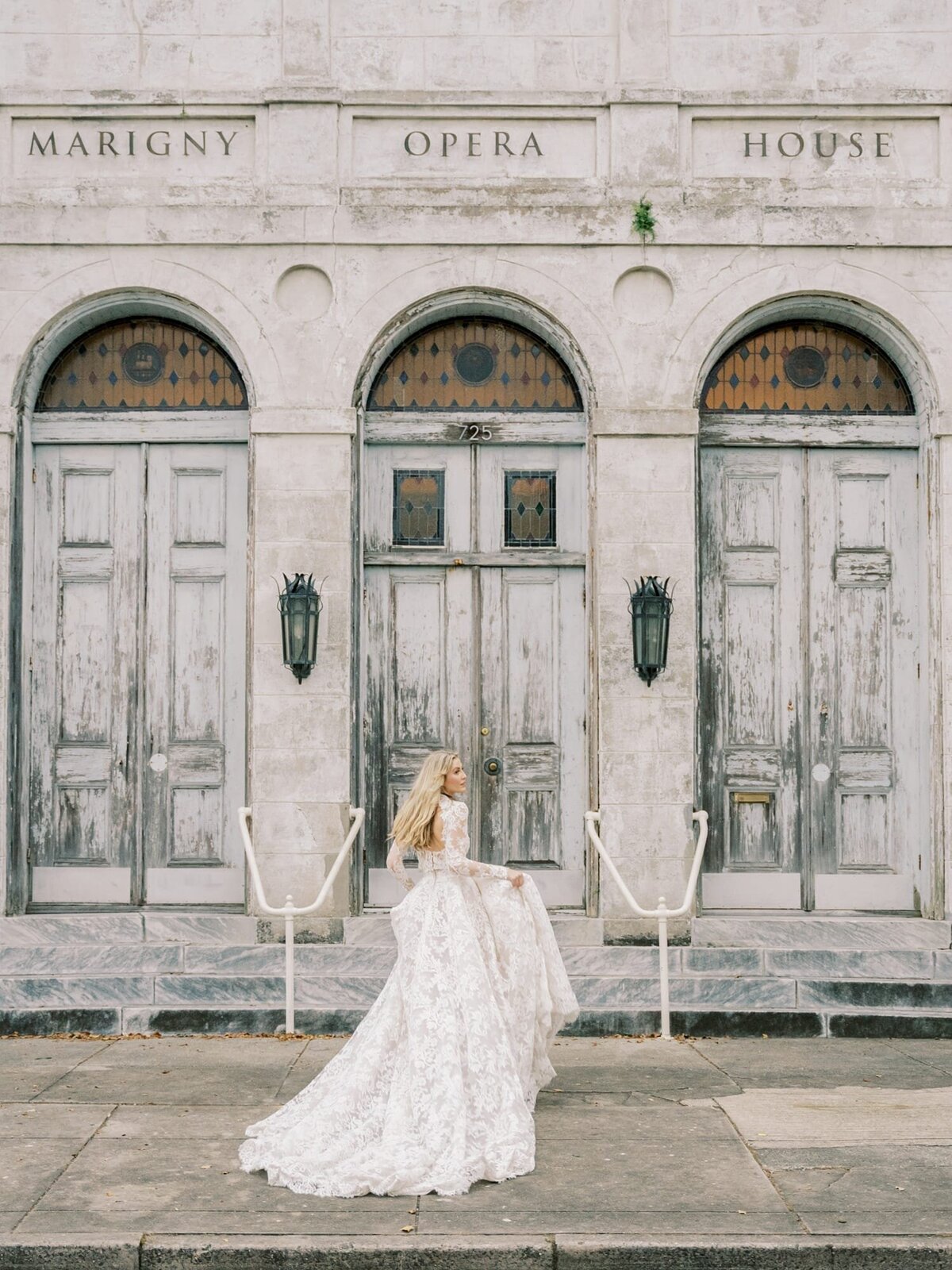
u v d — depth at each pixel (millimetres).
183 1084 6516
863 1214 4785
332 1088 5500
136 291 8430
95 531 8672
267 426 8328
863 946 8172
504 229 8398
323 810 8219
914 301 8414
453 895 5801
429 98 8484
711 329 8406
